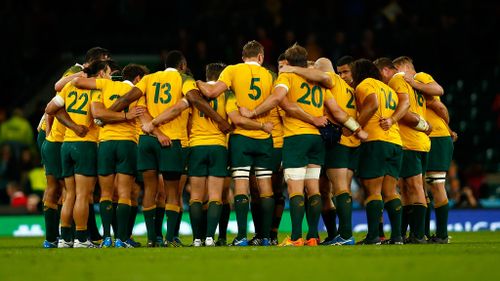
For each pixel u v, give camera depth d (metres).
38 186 73.06
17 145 77.62
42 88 92.56
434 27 85.31
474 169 73.25
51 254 34.50
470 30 83.81
